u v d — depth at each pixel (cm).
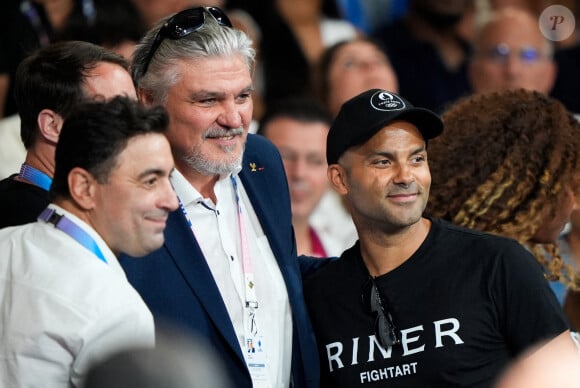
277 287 812
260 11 1620
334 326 804
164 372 471
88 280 656
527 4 1898
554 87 1716
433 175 903
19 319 654
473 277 778
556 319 766
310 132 1210
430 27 1692
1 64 1240
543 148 901
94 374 474
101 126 660
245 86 779
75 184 668
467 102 937
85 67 779
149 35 793
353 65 1455
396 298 787
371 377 786
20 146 1165
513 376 638
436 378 770
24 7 1288
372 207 780
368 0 1836
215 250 793
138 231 672
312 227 1260
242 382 770
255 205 826
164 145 671
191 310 762
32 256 671
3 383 653
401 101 788
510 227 895
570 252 1006
